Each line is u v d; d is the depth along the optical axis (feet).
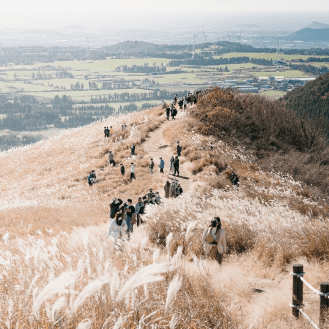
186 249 34.68
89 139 204.54
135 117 229.45
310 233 37.35
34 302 11.44
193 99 209.97
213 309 17.53
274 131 180.65
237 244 36.70
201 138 146.82
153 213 44.34
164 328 14.19
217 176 108.78
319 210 78.43
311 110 442.91
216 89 206.28
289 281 27.25
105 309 13.85
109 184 125.39
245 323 17.83
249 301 22.09
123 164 141.49
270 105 205.67
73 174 148.66
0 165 215.51
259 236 37.81
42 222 77.36
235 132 167.32
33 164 193.77
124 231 38.14
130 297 15.17
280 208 50.65
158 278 11.74
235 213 44.68
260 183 107.96
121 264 21.95
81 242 25.62
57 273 18.34
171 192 90.74
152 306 15.38
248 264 31.12
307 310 20.99
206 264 28.91
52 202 110.52
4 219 82.12
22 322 13.41
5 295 15.66
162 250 35.19
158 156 144.15
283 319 19.26
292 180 114.83
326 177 129.90
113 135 189.57
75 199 114.83
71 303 11.90
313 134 184.34
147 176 126.82
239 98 202.90
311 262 31.83
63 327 12.63
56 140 247.50
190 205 47.37
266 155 156.66
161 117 205.98
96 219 80.69
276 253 33.60
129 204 53.67
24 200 120.78
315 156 168.86
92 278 17.48
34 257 18.26
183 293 17.48
